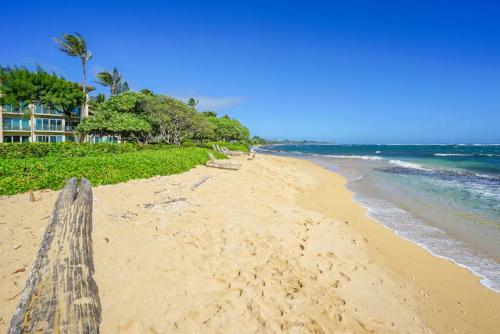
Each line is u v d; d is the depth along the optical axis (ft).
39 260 10.48
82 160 43.52
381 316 14.98
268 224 25.95
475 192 51.44
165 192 32.83
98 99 169.48
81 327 7.80
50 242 11.73
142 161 48.65
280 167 86.69
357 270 19.79
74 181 20.68
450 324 15.19
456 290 18.58
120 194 29.99
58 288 9.06
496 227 31.27
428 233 29.27
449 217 35.17
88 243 12.37
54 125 140.36
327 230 27.27
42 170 35.04
